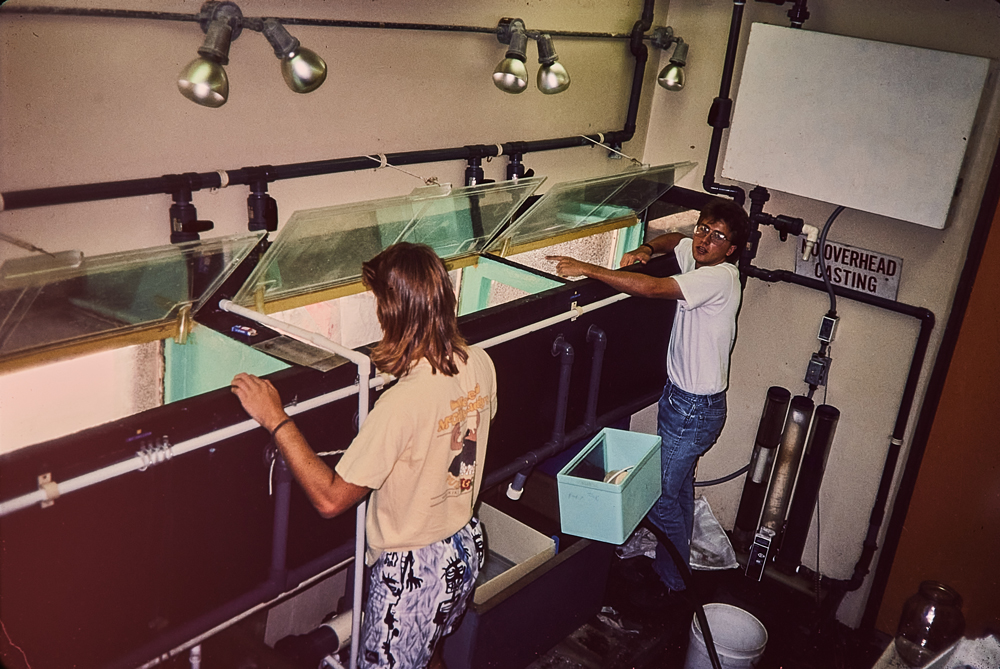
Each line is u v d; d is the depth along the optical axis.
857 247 3.05
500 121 3.04
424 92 2.71
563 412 2.67
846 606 3.33
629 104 3.54
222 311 2.15
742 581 3.42
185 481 1.69
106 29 1.91
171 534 1.71
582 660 2.89
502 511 3.04
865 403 3.17
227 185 2.22
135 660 1.72
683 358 2.86
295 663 2.17
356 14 2.40
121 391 2.21
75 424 2.16
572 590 2.77
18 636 1.51
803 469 3.27
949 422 2.95
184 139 2.14
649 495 2.59
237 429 1.73
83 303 1.77
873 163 2.85
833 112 2.90
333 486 1.64
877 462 3.17
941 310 2.90
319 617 2.78
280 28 2.04
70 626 1.59
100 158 1.99
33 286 1.60
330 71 2.41
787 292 3.30
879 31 2.86
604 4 3.24
